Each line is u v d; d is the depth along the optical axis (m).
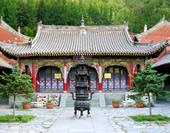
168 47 39.00
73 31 34.69
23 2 77.75
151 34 39.69
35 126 13.88
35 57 29.47
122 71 31.03
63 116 17.80
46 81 31.02
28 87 16.78
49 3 79.62
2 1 72.38
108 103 27.55
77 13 77.00
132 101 24.44
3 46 27.39
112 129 12.91
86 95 16.84
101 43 31.56
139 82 16.39
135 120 15.66
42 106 24.61
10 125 14.26
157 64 33.06
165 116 16.47
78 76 17.14
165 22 40.00
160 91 15.99
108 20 80.00
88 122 15.03
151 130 12.62
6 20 69.12
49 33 34.19
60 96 27.58
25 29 69.62
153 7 62.34
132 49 28.69
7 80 16.27
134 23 65.31
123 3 101.50
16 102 24.91
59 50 28.19
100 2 104.06
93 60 29.42
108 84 30.83
